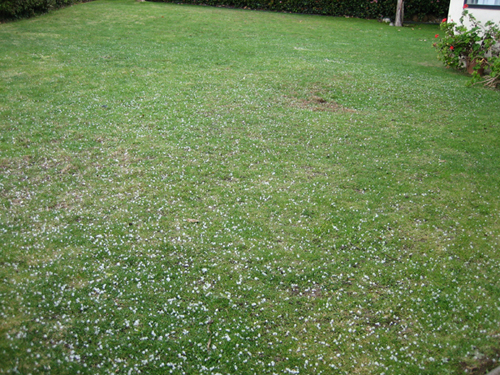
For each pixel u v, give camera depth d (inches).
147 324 130.9
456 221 191.3
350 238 176.9
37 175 209.3
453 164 243.4
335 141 267.0
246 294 145.6
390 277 156.5
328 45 532.1
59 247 160.2
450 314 141.1
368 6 749.3
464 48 436.8
